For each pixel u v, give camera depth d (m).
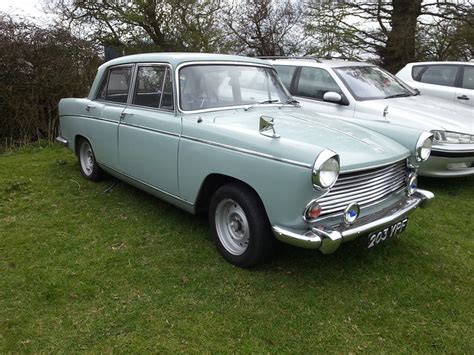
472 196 5.18
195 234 3.94
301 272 3.31
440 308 2.93
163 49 16.16
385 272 3.37
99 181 5.44
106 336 2.60
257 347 2.53
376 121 3.99
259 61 4.41
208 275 3.25
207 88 3.81
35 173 5.91
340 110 5.80
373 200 3.17
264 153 2.92
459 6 12.70
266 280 3.20
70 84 8.49
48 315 2.79
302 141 3.02
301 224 2.80
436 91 7.94
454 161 5.13
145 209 4.55
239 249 3.36
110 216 4.39
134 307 2.87
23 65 8.02
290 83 6.50
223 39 17.00
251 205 3.09
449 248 3.81
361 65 6.57
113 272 3.31
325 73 6.17
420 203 3.53
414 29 12.92
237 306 2.90
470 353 2.52
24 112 8.15
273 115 3.75
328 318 2.79
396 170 3.44
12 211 4.53
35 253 3.61
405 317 2.83
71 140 5.49
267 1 16.72
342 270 3.36
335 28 13.90
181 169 3.59
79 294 3.02
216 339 2.59
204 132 3.36
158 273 3.29
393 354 2.50
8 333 2.62
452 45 12.92
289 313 2.83
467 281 3.27
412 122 5.23
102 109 4.67
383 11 13.48
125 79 4.42
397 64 13.59
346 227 2.87
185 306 2.89
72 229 4.08
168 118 3.72
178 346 2.52
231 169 3.13
